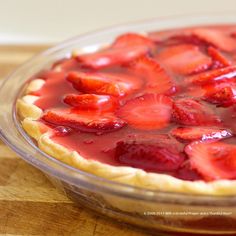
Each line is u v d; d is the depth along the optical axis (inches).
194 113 16.5
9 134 16.5
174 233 15.3
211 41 20.0
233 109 16.8
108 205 15.3
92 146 16.1
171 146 15.4
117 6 26.0
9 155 18.0
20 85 18.9
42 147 16.1
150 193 14.2
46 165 15.3
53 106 17.8
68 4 25.9
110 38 21.7
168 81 18.0
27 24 26.3
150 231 15.5
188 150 15.3
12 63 22.8
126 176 15.0
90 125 16.5
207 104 17.1
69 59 20.2
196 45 20.2
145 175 14.9
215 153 15.4
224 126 16.3
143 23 22.3
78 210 16.1
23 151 15.8
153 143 15.4
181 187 14.6
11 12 26.1
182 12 26.0
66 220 15.9
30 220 15.9
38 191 16.8
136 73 18.8
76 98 17.5
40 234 15.5
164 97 17.2
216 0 25.7
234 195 14.3
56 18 26.2
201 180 14.8
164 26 22.2
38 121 17.1
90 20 26.2
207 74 17.9
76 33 26.3
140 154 15.3
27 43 24.6
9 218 16.0
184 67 18.7
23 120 17.2
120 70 19.2
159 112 16.8
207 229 14.9
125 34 20.8
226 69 17.9
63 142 16.3
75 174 14.9
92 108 17.3
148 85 18.1
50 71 19.6
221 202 14.0
